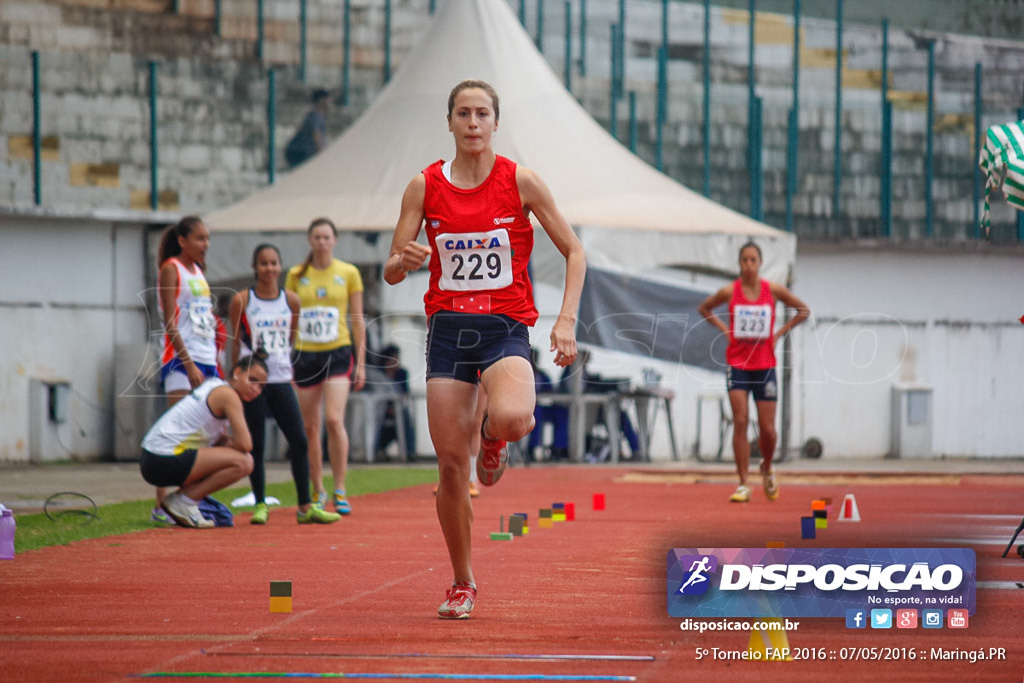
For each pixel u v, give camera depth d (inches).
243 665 448.8
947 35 2674.7
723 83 2615.7
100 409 2066.9
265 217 1919.3
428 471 1760.6
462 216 538.3
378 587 654.5
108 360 2084.2
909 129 2640.3
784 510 1172.5
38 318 2027.6
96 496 1304.1
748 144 2598.4
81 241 2069.4
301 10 2566.4
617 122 2576.3
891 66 2657.5
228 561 770.2
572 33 2600.9
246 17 2532.0
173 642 494.9
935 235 2642.7
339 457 1101.1
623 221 1859.0
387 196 1923.0
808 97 2620.6
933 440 2395.4
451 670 439.2
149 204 2410.2
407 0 2632.9
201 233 1015.6
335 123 2571.4
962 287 2402.8
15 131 2314.2
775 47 2635.3
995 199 2637.8
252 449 1016.2
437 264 545.6
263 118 2514.8
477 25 2075.5
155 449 986.1
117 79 2402.8
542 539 906.7
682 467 1957.4
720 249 1919.3
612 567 740.0
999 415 2418.8
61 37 2394.2
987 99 2682.1
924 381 2389.3
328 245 1084.5
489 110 540.7
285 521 1050.7
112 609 578.6
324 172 2011.6
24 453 2000.5
